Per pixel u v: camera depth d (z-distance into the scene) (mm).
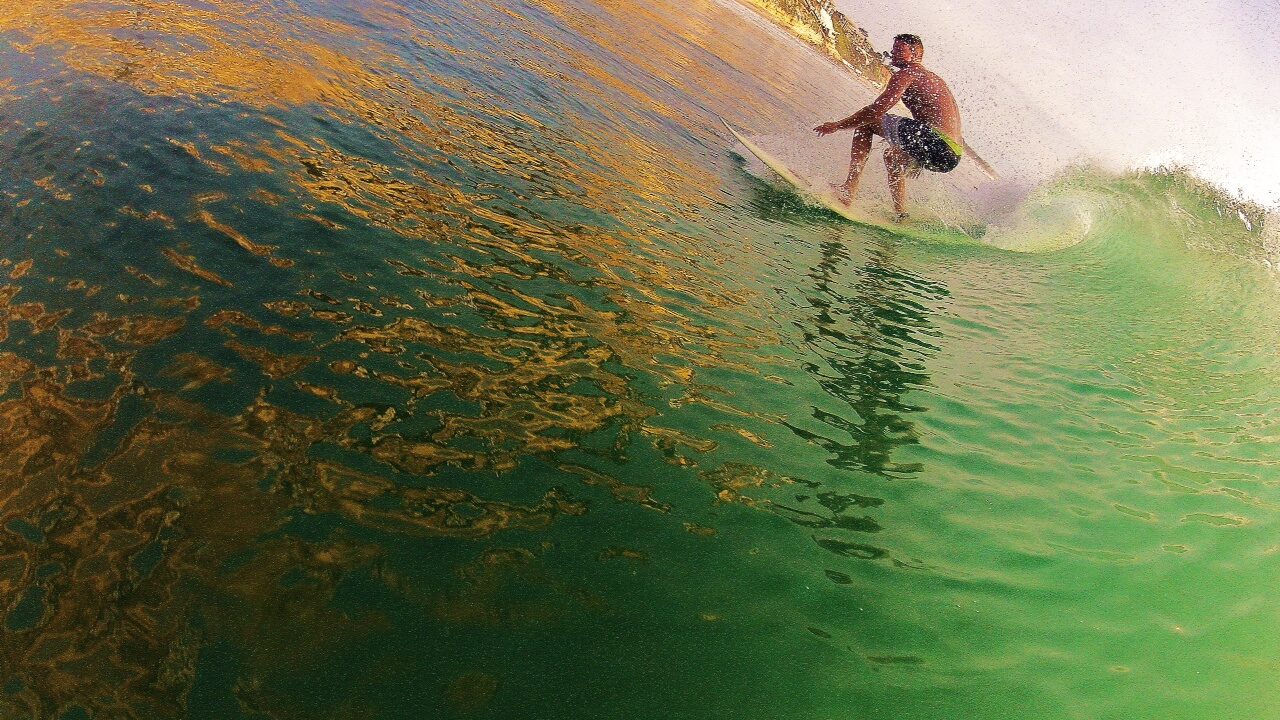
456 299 3357
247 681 1658
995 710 2145
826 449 3201
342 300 3092
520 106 6422
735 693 1975
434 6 8531
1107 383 4453
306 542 2021
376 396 2629
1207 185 8758
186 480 2125
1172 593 2738
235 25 5770
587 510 2426
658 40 11977
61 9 5102
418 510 2221
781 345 3996
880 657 2227
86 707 1553
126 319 2682
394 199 4059
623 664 1953
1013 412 3922
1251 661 2482
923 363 4273
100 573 1839
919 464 3277
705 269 4617
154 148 3789
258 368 2600
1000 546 2854
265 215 3510
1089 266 6641
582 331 3449
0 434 2152
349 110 5000
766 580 2391
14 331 2514
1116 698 2271
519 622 1973
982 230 7332
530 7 10523
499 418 2713
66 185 3332
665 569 2303
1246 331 5461
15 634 1683
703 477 2775
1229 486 3477
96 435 2211
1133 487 3395
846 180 7840
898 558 2666
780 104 10953
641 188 5656
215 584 1856
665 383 3281
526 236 4180
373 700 1684
